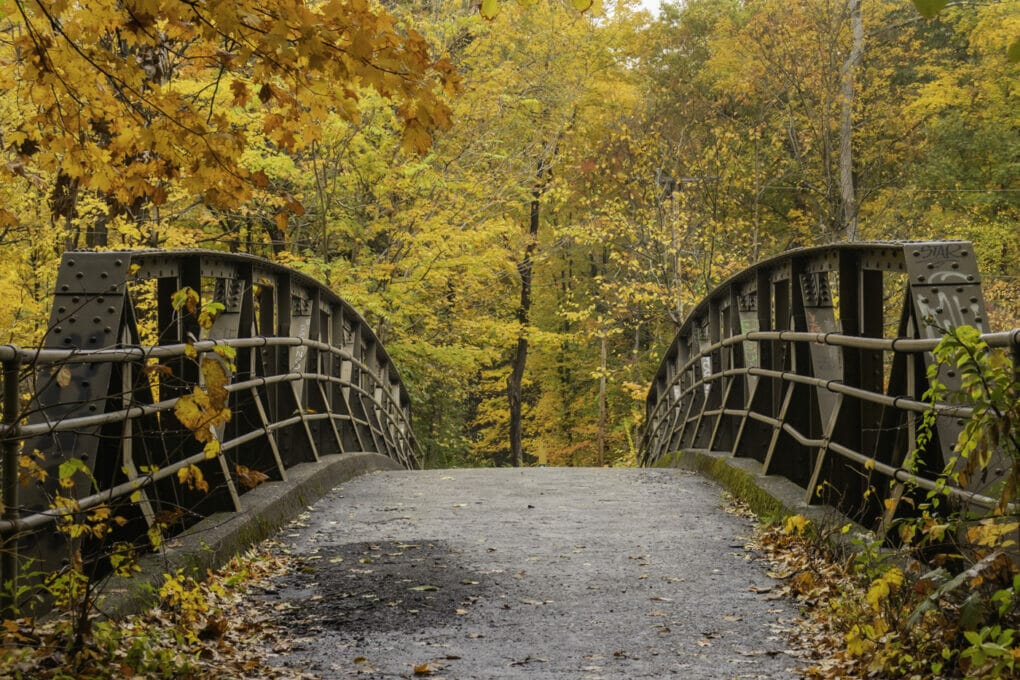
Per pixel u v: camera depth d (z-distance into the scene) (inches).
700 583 249.3
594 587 246.1
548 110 908.6
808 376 336.2
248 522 287.1
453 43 753.6
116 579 206.2
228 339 305.3
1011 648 157.9
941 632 169.9
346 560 277.9
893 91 1091.9
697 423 508.1
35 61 185.6
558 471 495.8
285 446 401.1
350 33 156.2
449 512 354.6
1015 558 174.7
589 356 1555.1
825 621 208.7
